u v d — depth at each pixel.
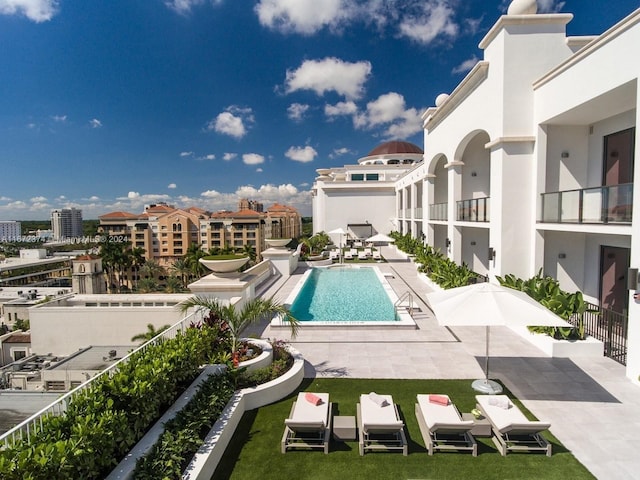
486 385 7.27
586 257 12.38
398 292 16.80
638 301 7.39
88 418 4.05
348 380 7.79
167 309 21.19
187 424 5.17
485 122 13.78
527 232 12.45
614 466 5.03
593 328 10.72
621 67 8.41
